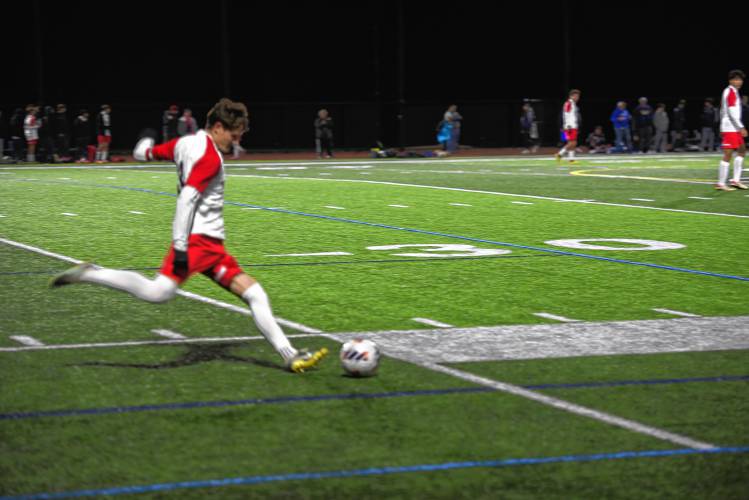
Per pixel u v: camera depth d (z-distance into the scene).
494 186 47.84
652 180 51.44
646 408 12.61
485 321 17.94
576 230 31.16
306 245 27.64
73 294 20.23
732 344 16.20
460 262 24.66
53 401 12.80
